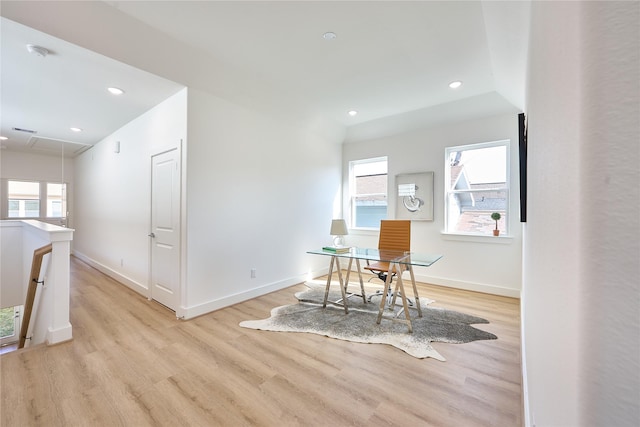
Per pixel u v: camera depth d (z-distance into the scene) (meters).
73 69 2.53
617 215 0.28
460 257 3.99
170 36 2.39
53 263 2.37
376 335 2.52
